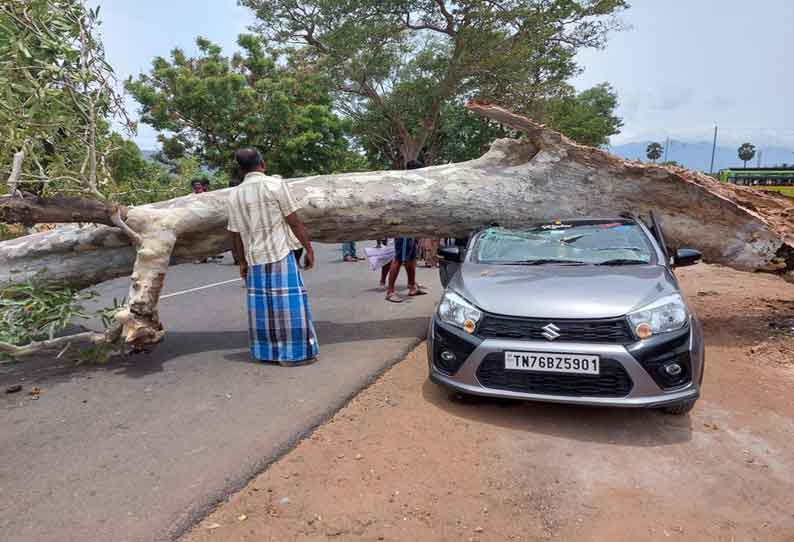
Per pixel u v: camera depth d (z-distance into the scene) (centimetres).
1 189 505
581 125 3569
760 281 966
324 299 800
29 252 527
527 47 2589
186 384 442
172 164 2077
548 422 364
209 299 820
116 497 274
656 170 557
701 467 307
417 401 402
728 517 261
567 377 338
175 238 502
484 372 357
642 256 441
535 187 584
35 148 495
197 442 335
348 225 571
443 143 3481
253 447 326
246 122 2389
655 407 334
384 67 2745
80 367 495
